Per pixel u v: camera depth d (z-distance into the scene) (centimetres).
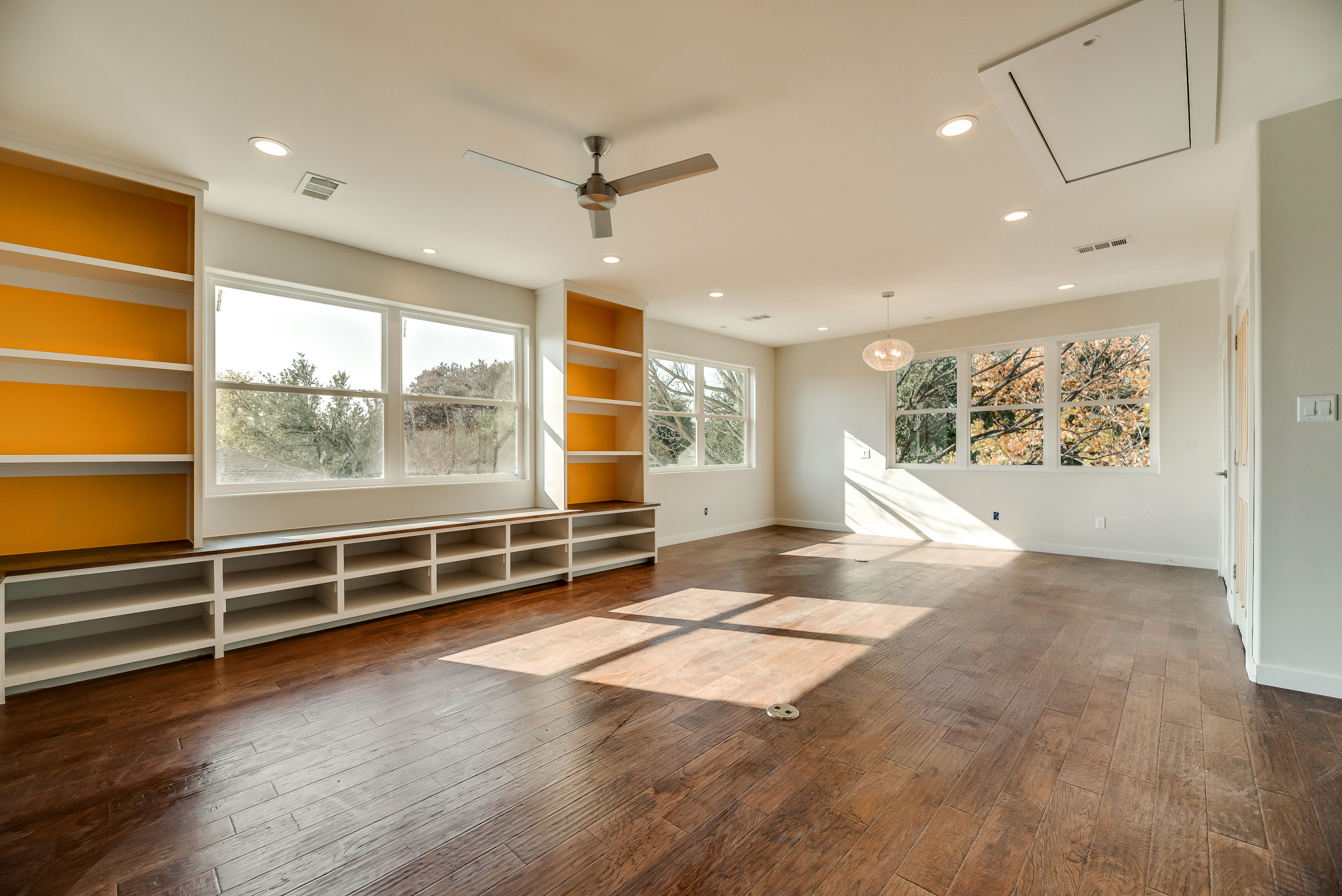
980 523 639
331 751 212
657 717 238
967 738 220
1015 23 191
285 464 383
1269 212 251
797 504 795
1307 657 255
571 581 475
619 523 571
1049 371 594
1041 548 599
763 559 570
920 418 690
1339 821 170
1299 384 250
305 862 155
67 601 289
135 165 286
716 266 454
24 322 289
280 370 381
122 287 315
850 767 201
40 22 186
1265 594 263
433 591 392
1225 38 198
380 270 418
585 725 232
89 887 146
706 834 166
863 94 230
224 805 180
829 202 334
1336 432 243
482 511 479
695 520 694
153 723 233
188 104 236
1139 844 161
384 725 232
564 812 176
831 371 761
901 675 281
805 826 169
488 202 332
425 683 273
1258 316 255
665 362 679
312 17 186
